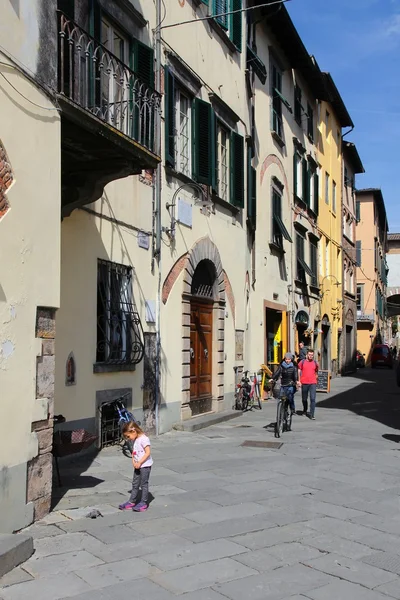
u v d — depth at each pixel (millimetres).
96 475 8586
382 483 8688
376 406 19203
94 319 9969
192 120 14070
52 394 6645
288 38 22344
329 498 7805
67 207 8891
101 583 4973
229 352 16156
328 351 32594
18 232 6012
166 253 12625
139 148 8180
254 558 5617
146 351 11797
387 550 5949
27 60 6180
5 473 5781
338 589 5000
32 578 5043
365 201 51969
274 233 21922
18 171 6023
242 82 17250
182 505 7281
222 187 15945
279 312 22750
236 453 10594
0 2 5734
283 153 23344
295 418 15945
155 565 5375
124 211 11008
